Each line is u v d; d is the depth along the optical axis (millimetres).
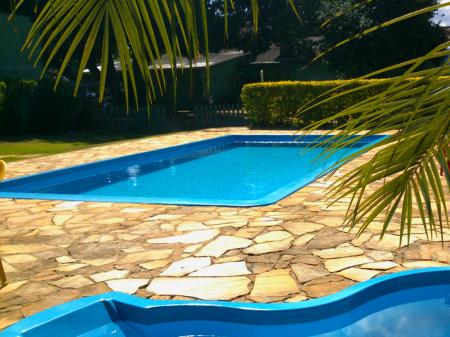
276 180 12766
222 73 38406
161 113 24547
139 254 5707
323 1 28766
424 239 5641
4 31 23406
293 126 20594
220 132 20547
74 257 5742
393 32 26906
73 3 1465
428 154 2016
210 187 12211
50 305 4461
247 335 4094
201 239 6137
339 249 5469
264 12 35125
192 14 1456
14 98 21203
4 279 4977
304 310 4086
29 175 12156
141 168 14844
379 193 2188
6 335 3852
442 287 4551
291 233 6152
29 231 7008
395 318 4273
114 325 4277
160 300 4312
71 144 19328
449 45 1508
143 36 1507
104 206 8352
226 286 4641
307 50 34188
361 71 28688
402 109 1785
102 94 1493
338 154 14039
